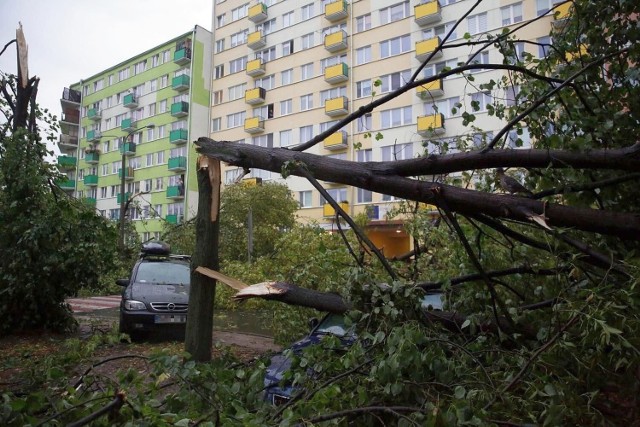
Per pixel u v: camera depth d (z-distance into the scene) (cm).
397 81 2722
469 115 429
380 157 2664
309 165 339
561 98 377
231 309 1214
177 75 4044
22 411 193
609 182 317
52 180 820
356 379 252
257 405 243
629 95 372
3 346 725
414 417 204
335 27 3070
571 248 309
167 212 3966
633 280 246
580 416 219
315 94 3130
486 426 189
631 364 218
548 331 267
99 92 4769
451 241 406
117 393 179
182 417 208
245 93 3438
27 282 778
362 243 368
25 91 823
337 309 333
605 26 389
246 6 3672
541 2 2197
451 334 316
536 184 404
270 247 1898
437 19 2545
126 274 1448
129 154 4312
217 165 365
